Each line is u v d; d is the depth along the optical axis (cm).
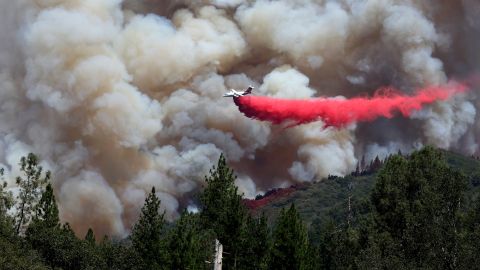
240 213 14625
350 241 15688
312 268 14662
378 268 11825
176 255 14050
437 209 13250
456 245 11494
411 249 12531
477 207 12950
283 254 13650
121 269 15212
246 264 14350
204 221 15162
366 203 16662
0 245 13450
